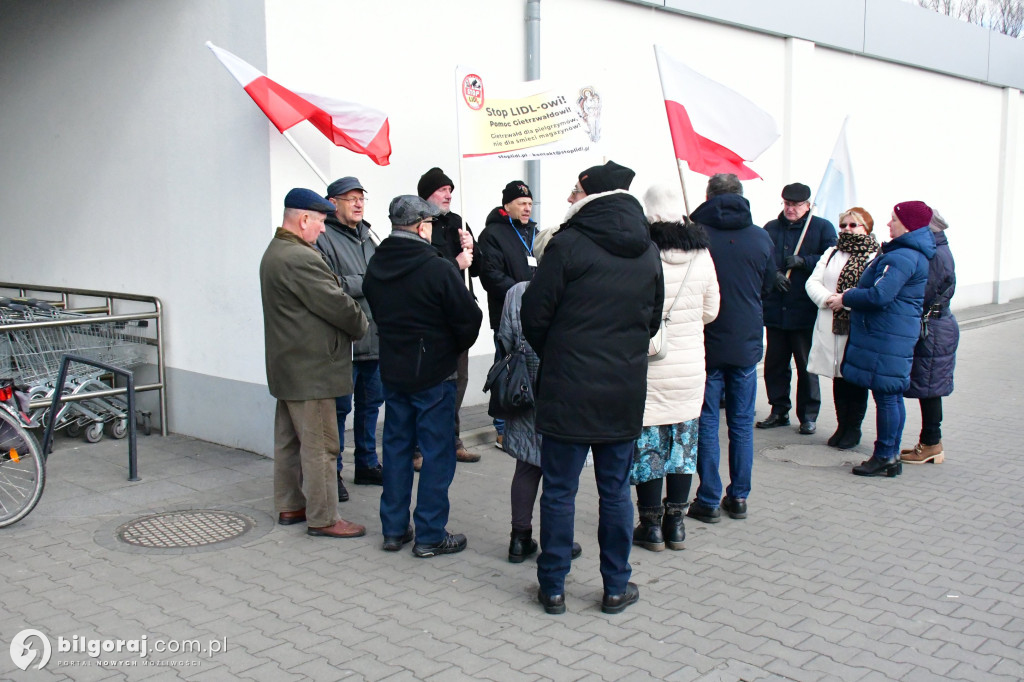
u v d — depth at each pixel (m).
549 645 3.70
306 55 6.25
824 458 6.68
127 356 7.21
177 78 6.58
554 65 8.29
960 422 7.86
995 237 16.67
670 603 4.12
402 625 3.87
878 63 12.77
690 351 4.63
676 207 4.64
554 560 3.96
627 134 9.04
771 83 10.85
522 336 4.40
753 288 5.08
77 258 7.93
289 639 3.72
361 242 5.73
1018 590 4.30
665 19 9.34
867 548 4.84
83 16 7.39
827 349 6.79
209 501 5.48
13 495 5.05
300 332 4.70
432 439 4.58
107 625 3.83
